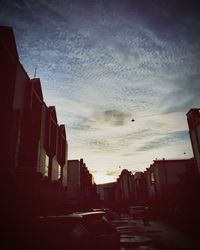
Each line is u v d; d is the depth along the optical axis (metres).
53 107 20.83
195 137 21.12
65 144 26.36
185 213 17.66
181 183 20.84
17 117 12.35
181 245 9.62
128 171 71.31
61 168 24.41
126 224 21.64
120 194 74.12
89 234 4.70
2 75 11.39
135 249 9.18
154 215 26.47
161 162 38.53
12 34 11.99
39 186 12.50
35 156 14.98
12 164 11.49
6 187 9.80
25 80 13.89
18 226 4.61
